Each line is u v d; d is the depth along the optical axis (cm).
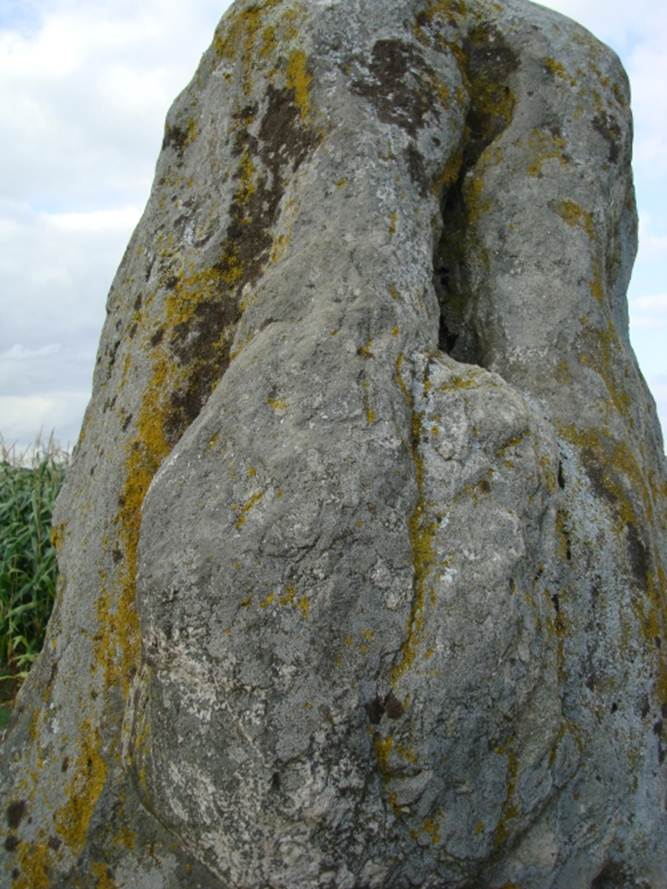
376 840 234
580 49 344
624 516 291
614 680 277
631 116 351
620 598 282
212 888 264
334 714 234
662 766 283
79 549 316
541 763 251
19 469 657
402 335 266
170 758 244
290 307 273
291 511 242
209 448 258
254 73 325
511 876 258
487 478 254
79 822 287
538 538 258
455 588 242
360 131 292
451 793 241
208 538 246
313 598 238
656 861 279
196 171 338
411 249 284
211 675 239
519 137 331
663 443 349
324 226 283
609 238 338
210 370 304
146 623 250
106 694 292
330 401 252
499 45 346
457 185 330
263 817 232
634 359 363
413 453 254
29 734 313
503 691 243
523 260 318
